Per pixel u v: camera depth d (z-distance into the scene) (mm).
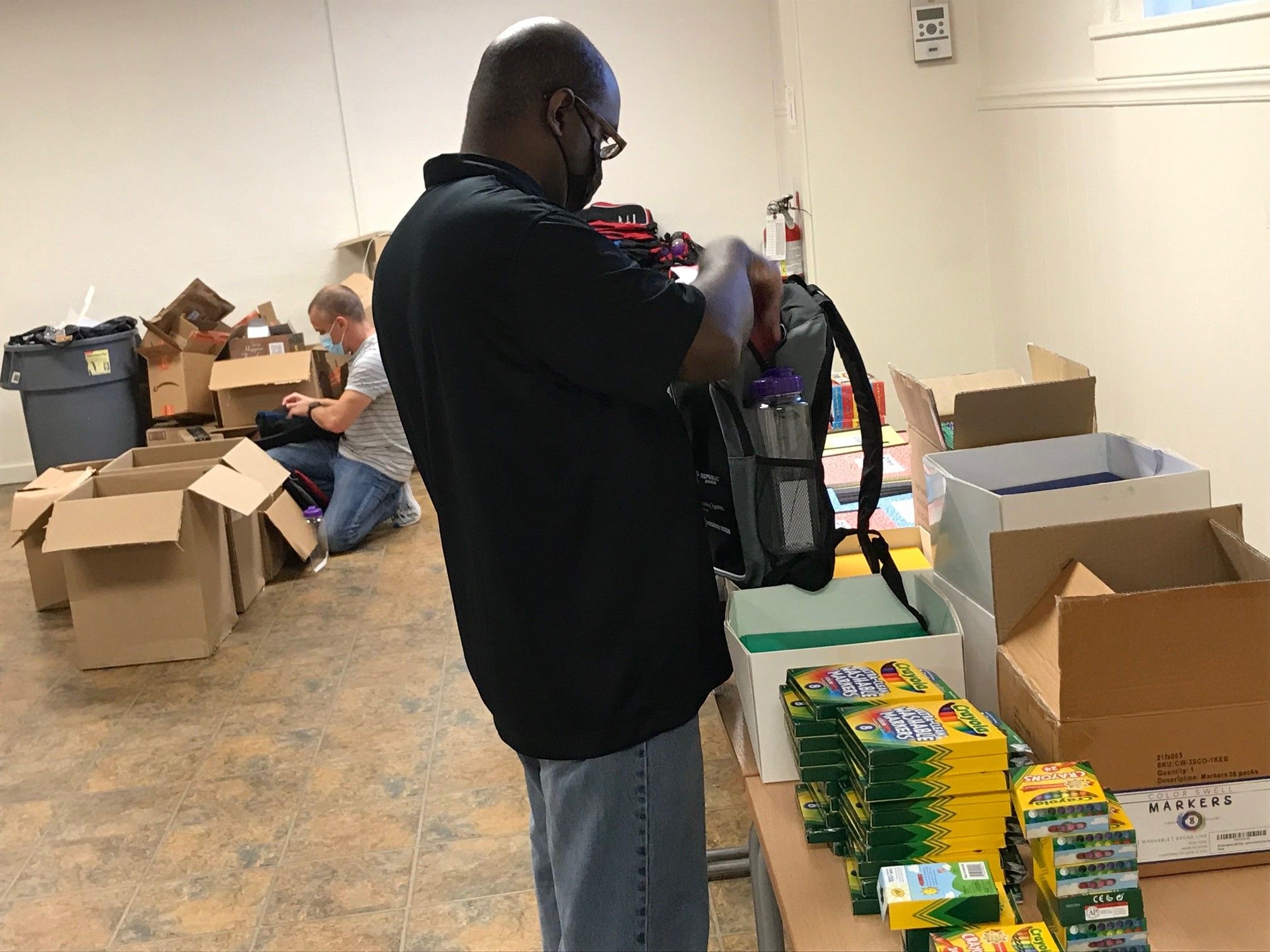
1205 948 1015
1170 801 1100
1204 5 2660
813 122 4211
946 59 4141
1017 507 1284
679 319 1162
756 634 1504
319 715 3244
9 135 5859
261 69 5867
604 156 1362
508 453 1223
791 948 1111
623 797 1306
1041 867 1032
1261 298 2355
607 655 1272
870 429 1564
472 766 2895
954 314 4352
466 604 1341
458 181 1254
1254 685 1077
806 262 4609
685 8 5801
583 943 1347
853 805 1149
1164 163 2711
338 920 2324
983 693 1334
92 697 3482
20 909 2449
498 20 5844
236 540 4004
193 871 2539
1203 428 2664
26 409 5598
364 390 4504
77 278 6043
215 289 6098
